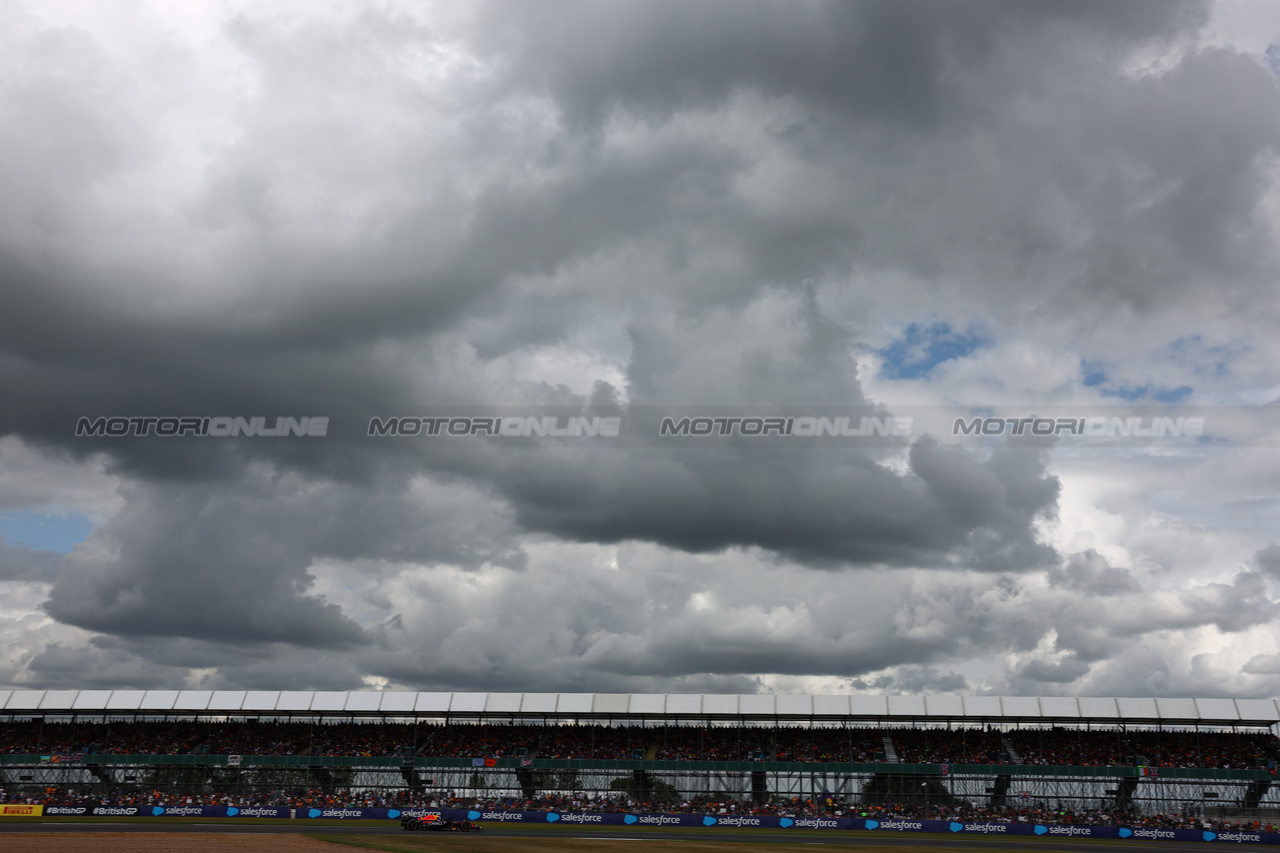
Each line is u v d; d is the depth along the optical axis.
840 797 84.56
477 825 77.50
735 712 89.31
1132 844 70.50
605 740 98.75
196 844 58.94
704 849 61.72
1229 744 89.19
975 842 70.12
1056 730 95.00
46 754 90.69
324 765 89.44
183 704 94.19
